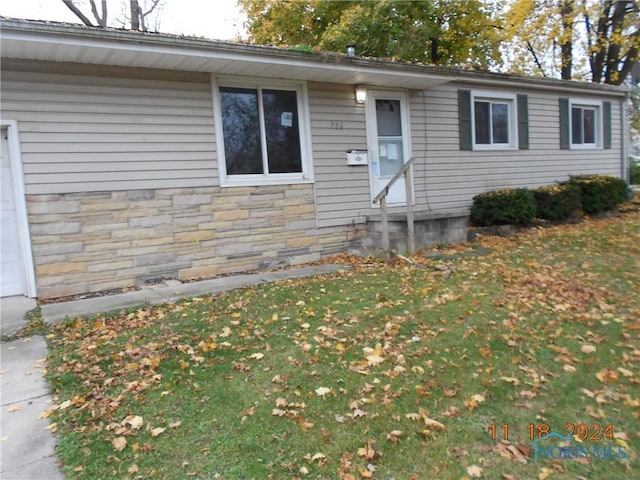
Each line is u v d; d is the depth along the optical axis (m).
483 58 16.62
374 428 2.78
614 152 12.69
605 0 12.55
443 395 3.14
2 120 5.12
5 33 4.47
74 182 5.52
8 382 3.38
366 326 4.38
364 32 13.51
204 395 3.17
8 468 2.43
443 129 9.14
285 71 6.57
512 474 2.38
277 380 3.37
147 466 2.46
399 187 8.58
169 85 6.10
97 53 5.16
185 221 6.29
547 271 6.15
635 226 9.26
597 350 3.81
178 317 4.69
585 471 2.41
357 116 7.93
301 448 2.60
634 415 2.89
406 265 6.79
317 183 7.49
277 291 5.59
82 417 2.90
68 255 5.52
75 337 4.20
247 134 6.84
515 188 9.77
